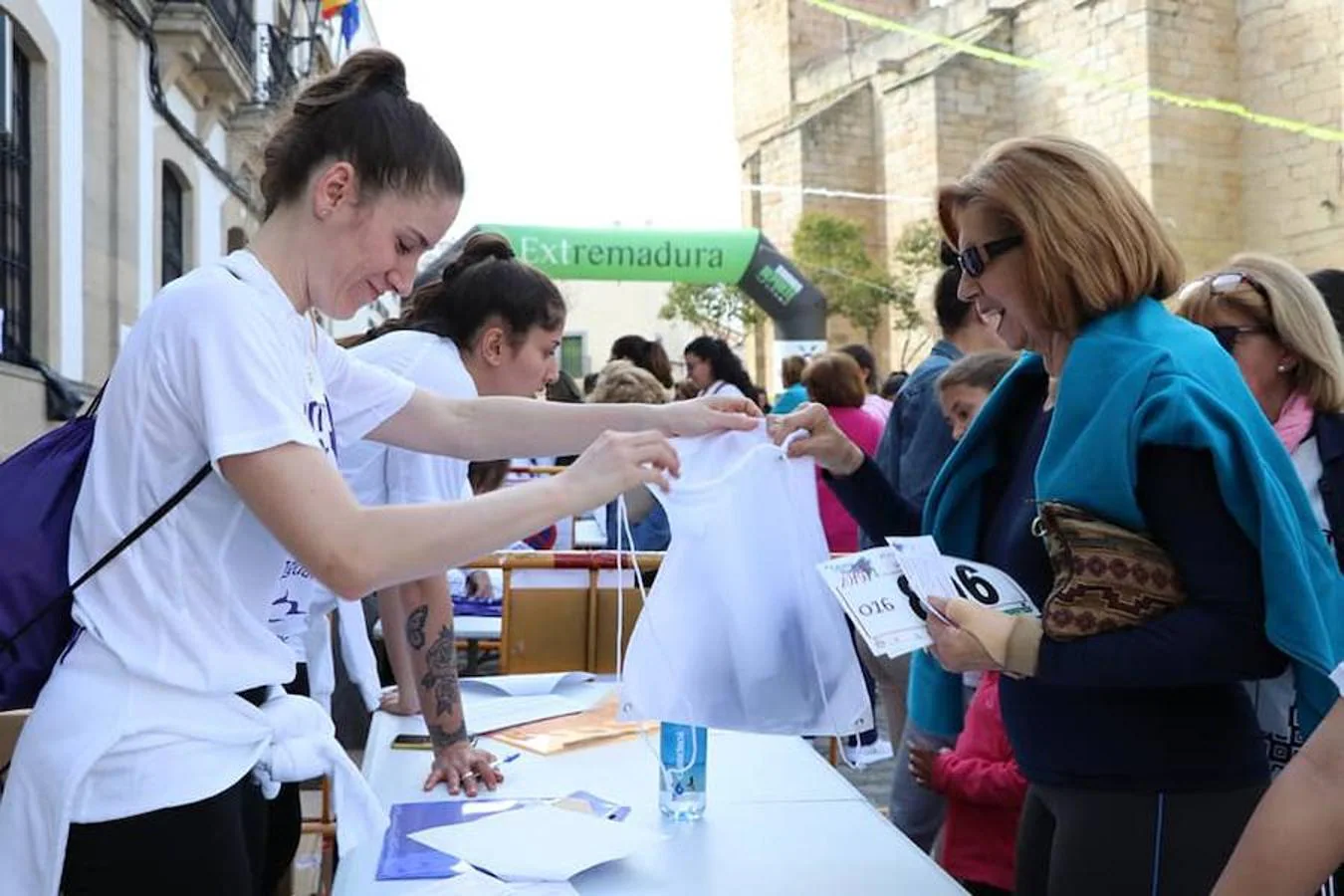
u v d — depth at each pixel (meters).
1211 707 1.47
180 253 10.70
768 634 1.70
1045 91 22.25
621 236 14.82
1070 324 1.55
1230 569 1.37
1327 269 2.79
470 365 2.38
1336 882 1.76
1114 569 1.39
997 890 2.27
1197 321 2.33
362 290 1.48
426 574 1.35
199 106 10.92
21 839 1.26
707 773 1.99
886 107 24.27
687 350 6.45
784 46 27.91
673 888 1.48
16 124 7.06
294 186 1.42
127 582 1.30
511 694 2.52
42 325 7.34
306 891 2.99
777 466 1.77
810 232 22.81
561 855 1.54
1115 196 1.51
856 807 1.81
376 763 2.05
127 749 1.27
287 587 1.56
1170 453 1.39
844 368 4.47
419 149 1.41
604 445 1.50
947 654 1.45
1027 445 1.71
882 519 1.96
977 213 1.59
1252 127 20.33
